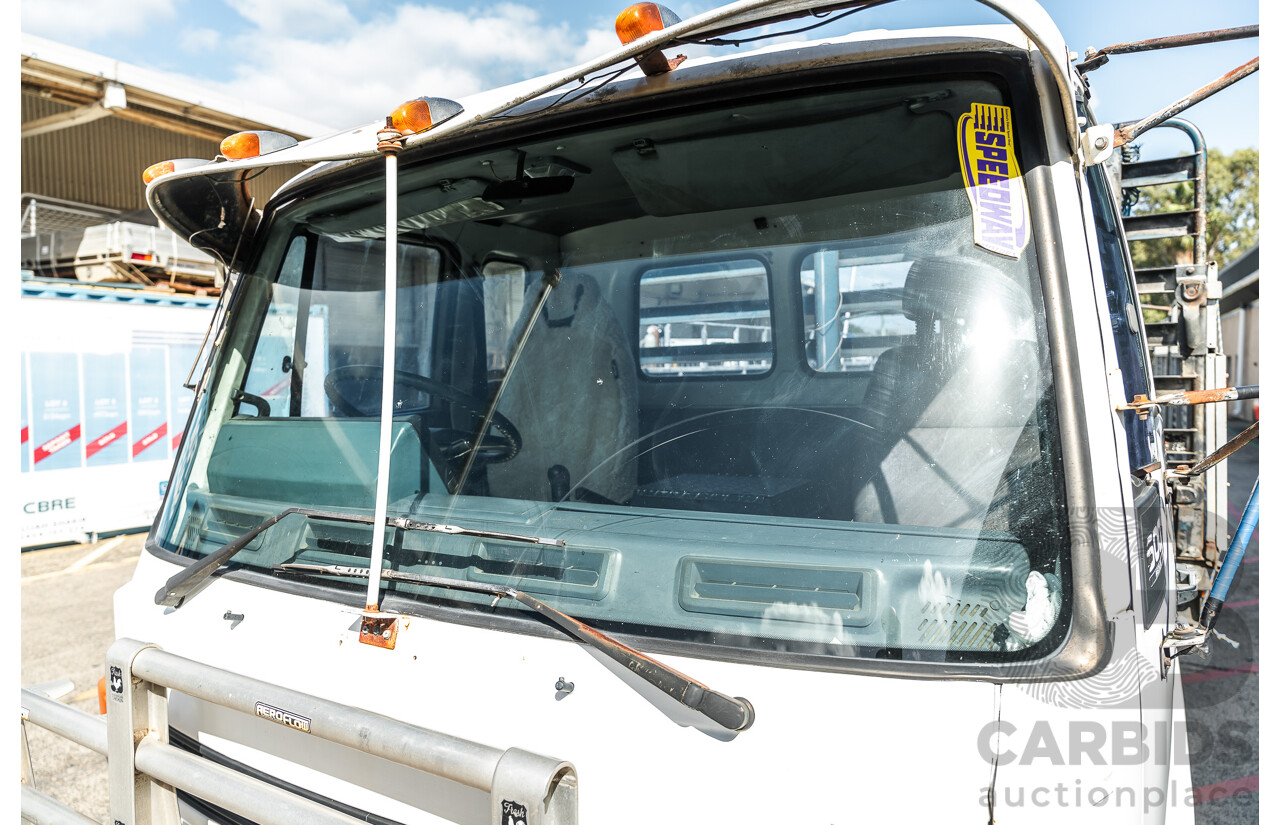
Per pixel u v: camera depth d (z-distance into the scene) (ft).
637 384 7.14
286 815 4.65
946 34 4.83
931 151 4.93
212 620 5.51
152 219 33.17
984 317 4.60
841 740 3.87
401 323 6.83
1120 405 4.31
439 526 5.12
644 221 6.48
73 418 27.73
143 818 5.43
